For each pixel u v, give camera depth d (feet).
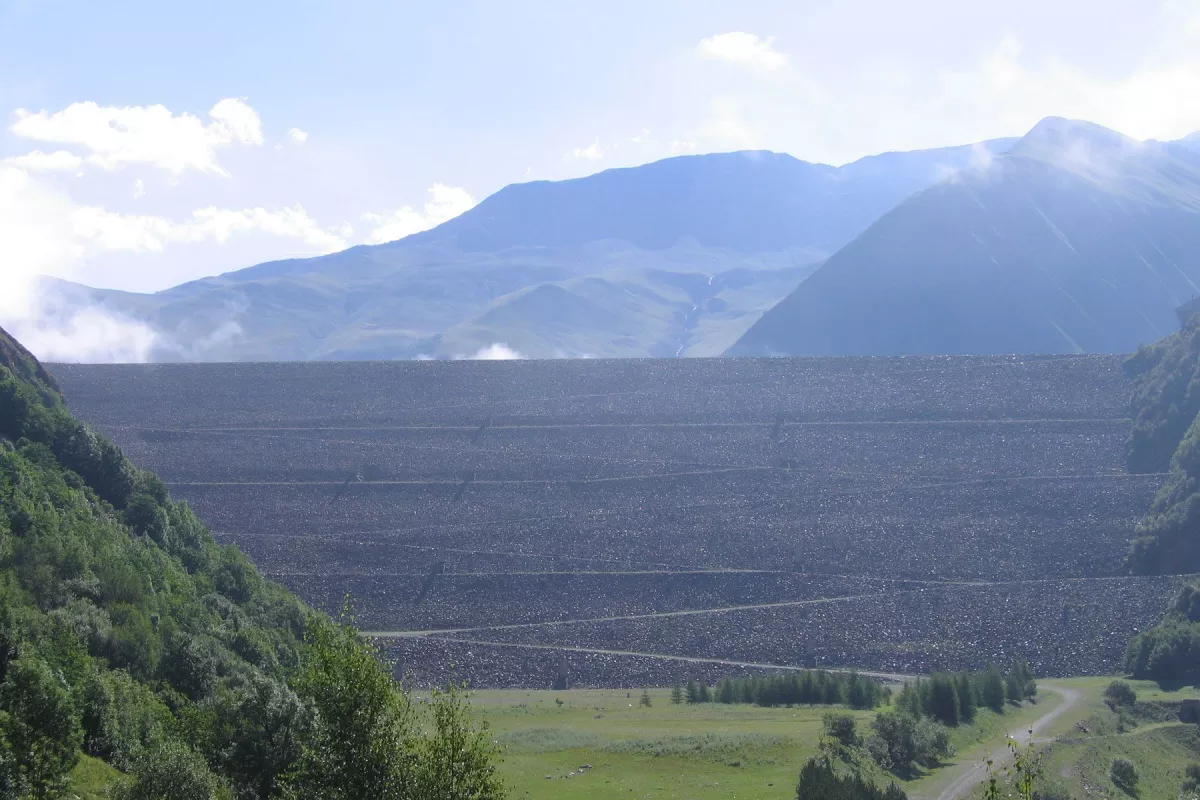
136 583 356.59
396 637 572.51
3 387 445.78
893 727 355.56
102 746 252.62
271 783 243.19
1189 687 467.11
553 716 433.07
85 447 453.99
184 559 460.55
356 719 181.27
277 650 414.00
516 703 477.36
